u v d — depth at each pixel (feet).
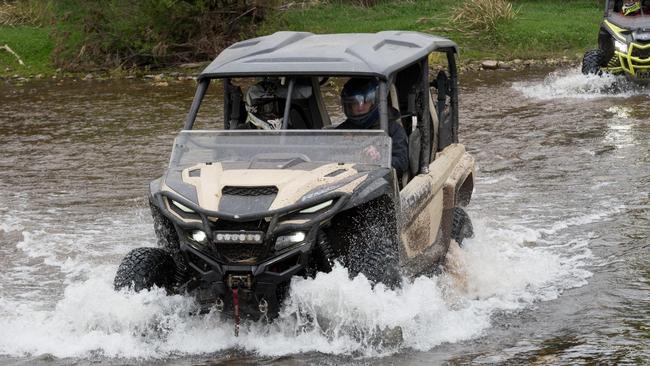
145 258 25.50
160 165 50.83
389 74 26.05
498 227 36.81
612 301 28.07
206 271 23.99
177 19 99.91
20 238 37.19
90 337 24.84
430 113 30.81
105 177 48.29
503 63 94.22
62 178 48.34
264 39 29.89
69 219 39.96
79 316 25.53
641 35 74.43
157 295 24.94
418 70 29.37
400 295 24.64
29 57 101.71
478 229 36.24
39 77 96.17
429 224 28.60
